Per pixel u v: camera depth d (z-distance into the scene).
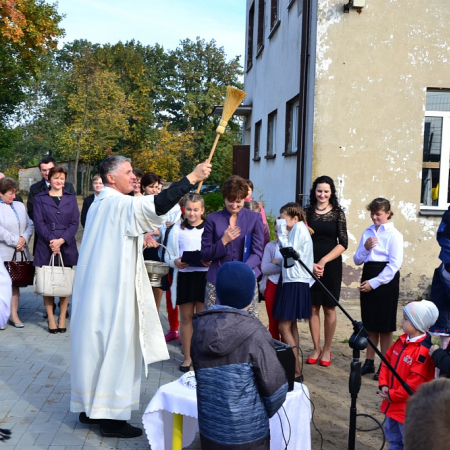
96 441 4.41
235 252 5.09
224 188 5.09
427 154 9.99
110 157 4.56
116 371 4.36
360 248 6.18
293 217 5.79
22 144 65.88
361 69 9.52
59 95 65.31
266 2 15.12
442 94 9.86
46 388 5.53
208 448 2.88
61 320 7.63
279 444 3.68
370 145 9.58
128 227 4.32
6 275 3.52
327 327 6.45
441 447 1.33
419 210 9.68
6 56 28.30
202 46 60.97
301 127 9.99
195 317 2.96
